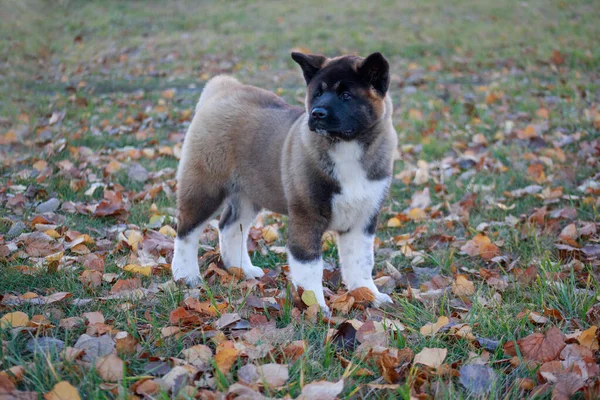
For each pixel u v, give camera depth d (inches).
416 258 197.9
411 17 587.2
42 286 165.8
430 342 140.5
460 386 127.7
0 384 114.3
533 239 207.9
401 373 128.9
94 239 203.9
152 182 260.1
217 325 145.5
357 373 128.7
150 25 592.1
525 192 245.8
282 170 168.4
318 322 153.1
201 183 183.5
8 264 174.6
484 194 248.1
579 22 547.8
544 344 135.1
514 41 497.7
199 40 532.4
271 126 176.7
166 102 379.2
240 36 537.3
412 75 427.2
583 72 421.7
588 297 162.9
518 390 125.3
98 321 144.6
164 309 157.4
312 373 129.0
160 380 120.3
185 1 685.9
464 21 568.1
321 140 158.9
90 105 367.6
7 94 394.6
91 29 581.6
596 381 121.3
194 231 184.7
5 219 205.3
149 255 191.2
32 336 133.1
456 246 206.8
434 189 256.2
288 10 630.5
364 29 548.7
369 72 159.0
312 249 163.8
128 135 321.7
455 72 433.7
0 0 641.0
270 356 131.0
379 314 159.8
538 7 602.9
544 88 388.8
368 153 161.8
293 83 417.7
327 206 161.5
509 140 307.1
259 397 114.2
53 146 289.3
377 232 221.8
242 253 192.9
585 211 226.1
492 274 183.5
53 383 120.0
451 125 331.6
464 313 159.8
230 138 181.3
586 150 278.8
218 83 199.3
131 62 479.8
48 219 211.9
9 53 496.7
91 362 125.8
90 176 256.2
